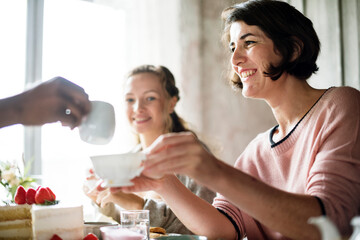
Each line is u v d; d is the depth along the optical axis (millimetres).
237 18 1346
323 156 1107
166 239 1138
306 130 1257
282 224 953
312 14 3547
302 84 1337
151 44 3379
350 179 1039
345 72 3490
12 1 2973
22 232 1306
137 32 3305
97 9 3178
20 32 3021
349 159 1070
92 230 1327
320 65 3545
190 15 3729
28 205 1315
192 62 3713
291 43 1285
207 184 921
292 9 1310
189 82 3680
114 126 1124
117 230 1186
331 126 1158
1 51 2891
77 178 2975
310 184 1076
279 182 1341
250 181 938
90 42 3146
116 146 3018
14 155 2895
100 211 1849
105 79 3154
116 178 967
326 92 1271
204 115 3758
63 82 999
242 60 1340
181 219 1332
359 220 674
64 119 1021
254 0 1350
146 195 1977
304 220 943
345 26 3516
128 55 3242
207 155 899
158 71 2301
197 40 3766
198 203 1327
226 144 3838
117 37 3219
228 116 3873
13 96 993
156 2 3443
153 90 2227
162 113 2266
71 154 3002
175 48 3561
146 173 976
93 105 1097
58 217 1231
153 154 899
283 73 1318
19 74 3000
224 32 1578
